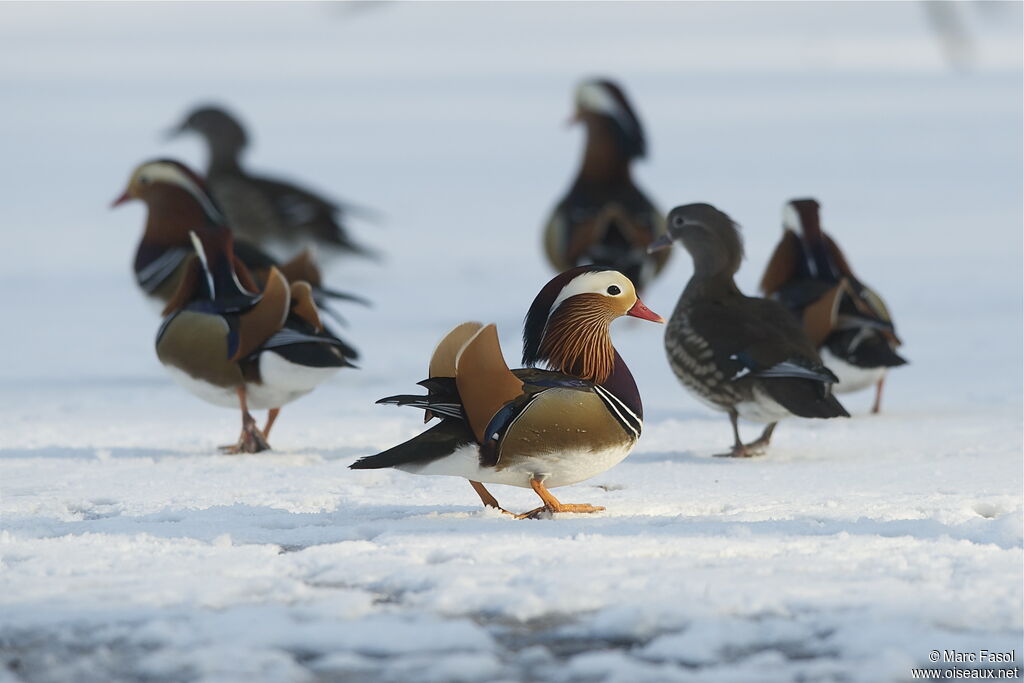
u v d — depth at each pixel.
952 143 51.88
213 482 10.96
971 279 25.62
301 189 24.30
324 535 8.76
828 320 14.49
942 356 18.45
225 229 13.19
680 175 44.12
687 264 30.00
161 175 17.69
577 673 6.29
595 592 7.23
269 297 12.70
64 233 34.50
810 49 100.56
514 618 6.98
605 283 9.65
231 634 6.71
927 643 6.50
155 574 7.70
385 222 37.00
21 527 9.11
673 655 6.48
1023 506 9.73
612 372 9.67
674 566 7.71
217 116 24.14
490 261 30.31
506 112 68.69
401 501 10.20
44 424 14.46
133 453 12.69
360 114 68.00
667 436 13.77
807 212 15.31
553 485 9.61
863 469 11.44
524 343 10.02
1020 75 80.31
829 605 6.99
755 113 63.97
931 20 25.83
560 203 23.48
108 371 18.44
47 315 23.59
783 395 12.39
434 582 7.47
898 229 32.81
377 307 24.39
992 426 13.51
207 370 12.85
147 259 17.77
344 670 6.33
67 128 62.00
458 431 9.05
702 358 12.94
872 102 67.62
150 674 6.30
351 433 13.84
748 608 6.97
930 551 8.01
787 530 8.71
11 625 6.89
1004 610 6.91
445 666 6.34
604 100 23.12
